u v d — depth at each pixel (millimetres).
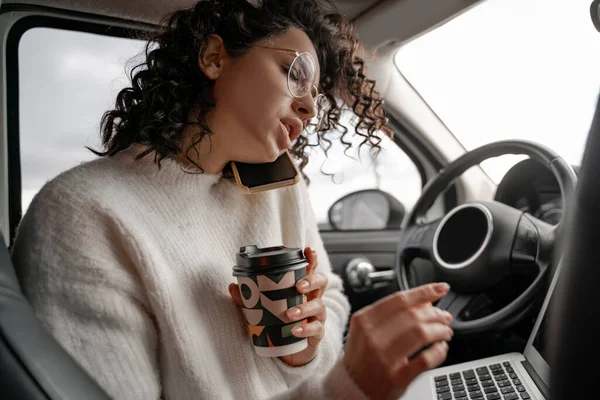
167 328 877
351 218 2111
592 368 488
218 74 973
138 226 904
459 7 1547
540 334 1091
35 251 846
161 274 874
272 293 851
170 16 1133
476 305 1397
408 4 1579
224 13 983
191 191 996
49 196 883
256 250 904
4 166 1563
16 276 798
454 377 1118
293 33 988
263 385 999
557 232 1275
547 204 1579
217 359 944
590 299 484
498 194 1622
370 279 1975
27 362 653
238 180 1018
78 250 841
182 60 993
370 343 688
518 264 1336
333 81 1247
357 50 1297
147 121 972
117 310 835
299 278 870
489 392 1015
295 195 1204
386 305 706
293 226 1199
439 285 704
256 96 948
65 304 823
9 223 1586
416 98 2096
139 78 1066
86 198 878
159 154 965
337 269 2018
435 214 2271
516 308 1271
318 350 1033
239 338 973
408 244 1596
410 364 678
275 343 872
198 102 968
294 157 1382
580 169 508
